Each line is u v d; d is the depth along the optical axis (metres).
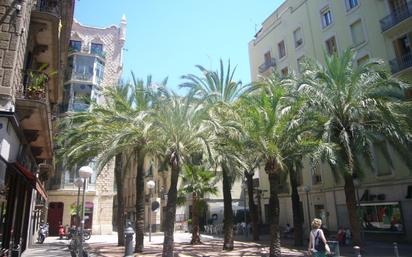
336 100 18.14
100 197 38.16
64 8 19.31
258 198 37.38
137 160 19.09
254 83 19.89
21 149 14.18
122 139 16.48
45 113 13.16
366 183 25.66
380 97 17.30
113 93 20.77
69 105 38.31
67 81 39.25
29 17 13.52
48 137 16.31
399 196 23.30
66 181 37.09
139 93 19.88
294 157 16.38
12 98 11.47
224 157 17.69
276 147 14.45
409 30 23.84
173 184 14.70
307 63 20.91
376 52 26.41
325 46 31.80
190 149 15.34
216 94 16.06
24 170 12.80
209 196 45.59
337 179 20.72
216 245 23.09
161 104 14.76
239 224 35.56
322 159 17.48
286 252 18.14
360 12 28.19
